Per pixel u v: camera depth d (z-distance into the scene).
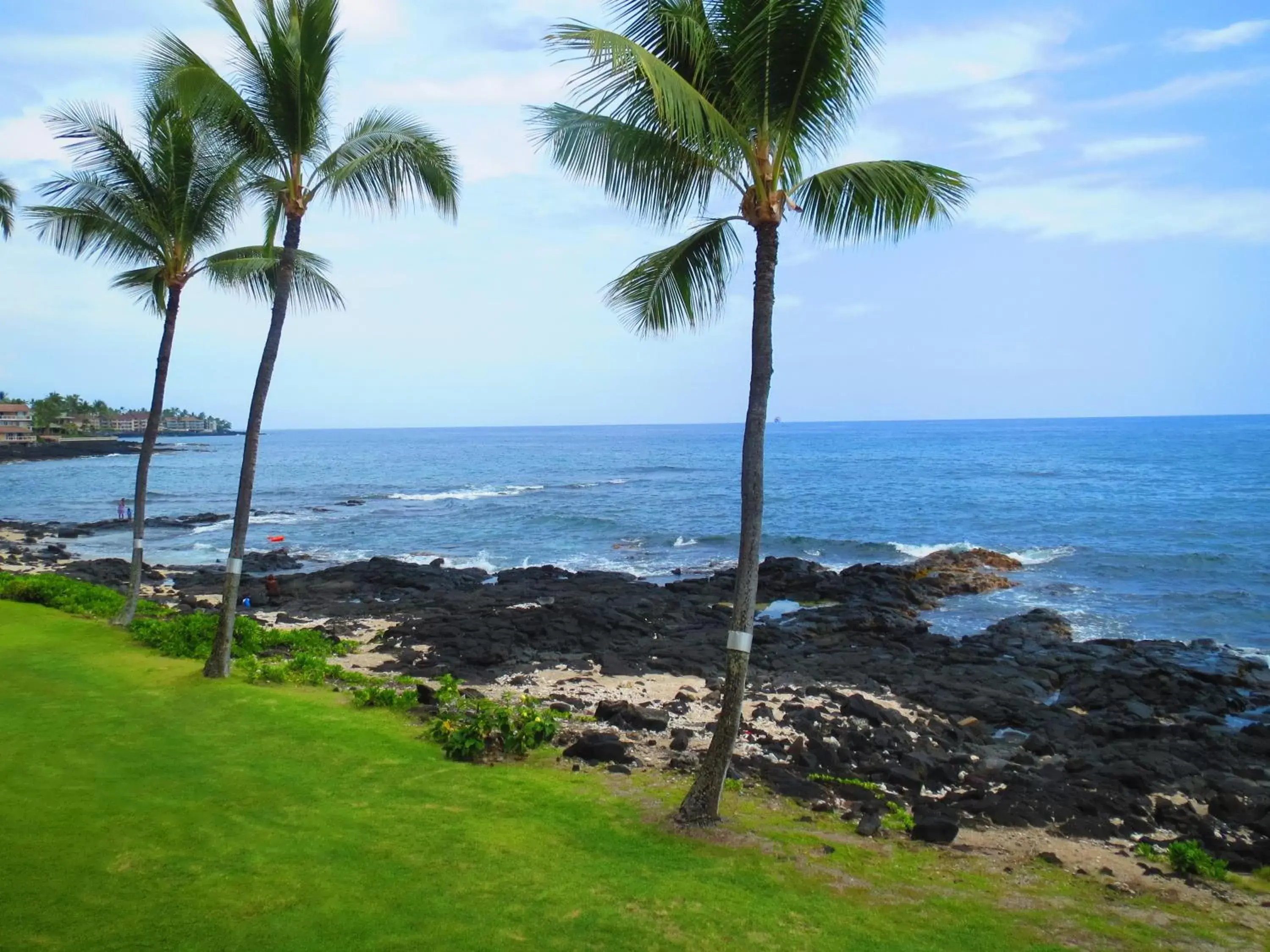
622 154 7.71
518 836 7.37
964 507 47.09
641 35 7.50
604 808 8.19
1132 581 26.72
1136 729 13.22
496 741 9.98
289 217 12.51
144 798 7.87
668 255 8.66
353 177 12.88
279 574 30.78
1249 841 9.15
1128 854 8.38
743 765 10.22
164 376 16.22
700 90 7.56
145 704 11.03
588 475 82.06
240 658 14.41
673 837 7.52
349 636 19.09
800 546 35.31
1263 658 18.56
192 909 5.89
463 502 56.56
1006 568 28.91
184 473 90.19
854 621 20.67
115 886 6.18
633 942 5.66
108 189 14.89
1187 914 6.73
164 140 14.38
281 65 11.63
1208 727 13.61
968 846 8.16
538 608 21.00
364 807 7.91
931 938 5.97
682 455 121.62
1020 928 6.21
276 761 9.08
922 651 18.42
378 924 5.78
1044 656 17.98
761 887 6.61
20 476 84.81
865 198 8.00
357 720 10.82
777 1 6.72
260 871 6.50
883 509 47.38
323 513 50.94
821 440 165.25
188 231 15.38
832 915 6.21
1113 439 136.00
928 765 10.86
